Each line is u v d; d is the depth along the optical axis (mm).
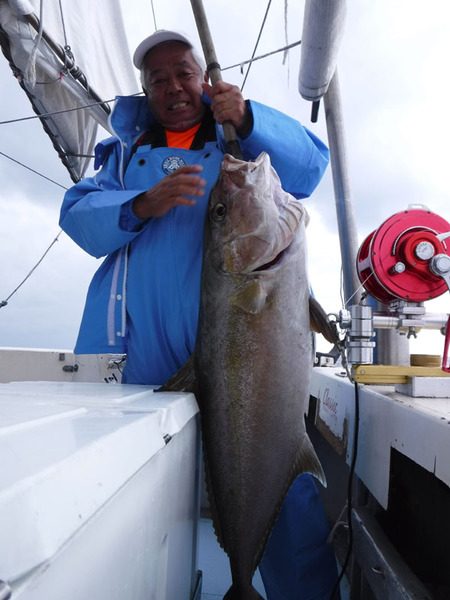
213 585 2213
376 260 1559
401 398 1512
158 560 965
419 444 1214
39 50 3031
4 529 421
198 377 1807
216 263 1812
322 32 1990
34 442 653
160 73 2170
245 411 1712
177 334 2016
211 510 1755
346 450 1999
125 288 2098
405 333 1721
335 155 2645
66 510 517
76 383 2004
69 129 3955
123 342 2109
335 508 2670
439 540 1441
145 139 2354
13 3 2697
